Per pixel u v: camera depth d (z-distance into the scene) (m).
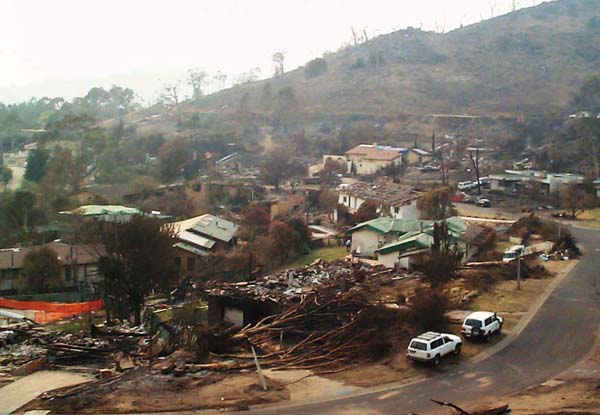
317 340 27.41
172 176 82.69
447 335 25.94
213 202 71.56
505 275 37.78
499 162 90.94
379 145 101.62
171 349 27.89
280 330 28.69
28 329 33.12
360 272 39.00
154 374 24.36
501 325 28.69
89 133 86.31
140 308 37.38
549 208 68.50
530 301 32.97
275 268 49.31
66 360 27.97
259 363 25.61
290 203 67.50
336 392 22.64
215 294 32.59
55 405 21.66
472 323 27.44
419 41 185.25
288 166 85.12
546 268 40.50
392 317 29.03
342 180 85.25
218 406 21.31
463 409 20.59
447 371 24.44
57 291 44.44
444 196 59.28
